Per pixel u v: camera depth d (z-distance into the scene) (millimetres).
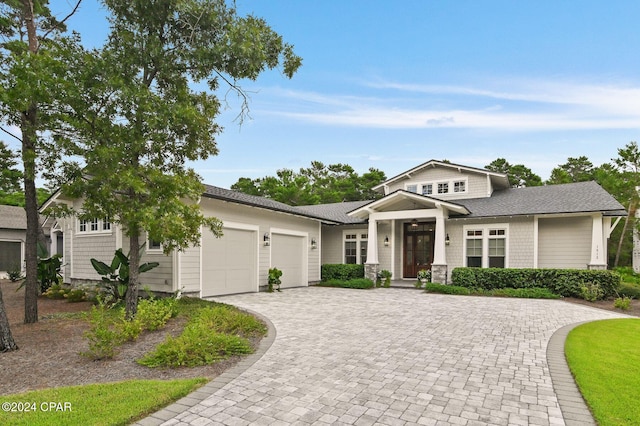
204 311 8188
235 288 12875
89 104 7102
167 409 3750
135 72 7551
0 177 8750
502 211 14820
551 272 12773
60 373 4918
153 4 7602
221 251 12320
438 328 7617
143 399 3885
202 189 7922
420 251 17375
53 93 6617
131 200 7402
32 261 8266
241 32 7758
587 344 6277
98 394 4039
